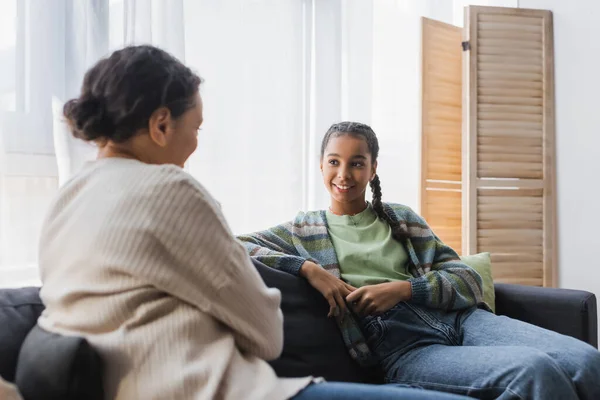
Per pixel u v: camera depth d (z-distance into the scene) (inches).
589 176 106.3
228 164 89.8
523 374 43.9
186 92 39.0
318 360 52.9
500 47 104.9
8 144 63.9
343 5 103.3
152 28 76.8
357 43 104.9
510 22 105.4
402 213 65.6
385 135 108.7
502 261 104.1
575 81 107.0
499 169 104.3
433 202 104.7
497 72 104.7
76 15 68.8
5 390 30.0
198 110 40.4
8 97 64.1
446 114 106.6
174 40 78.2
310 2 99.3
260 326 35.9
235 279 34.9
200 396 30.6
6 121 63.8
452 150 107.7
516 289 70.8
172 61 39.3
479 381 46.2
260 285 36.8
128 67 37.4
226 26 89.3
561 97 107.7
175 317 33.0
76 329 33.7
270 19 94.5
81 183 37.1
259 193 93.3
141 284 33.0
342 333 54.8
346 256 60.0
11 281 64.3
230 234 36.2
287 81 96.1
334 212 64.9
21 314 41.8
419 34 103.0
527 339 53.1
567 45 107.6
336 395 32.4
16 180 64.6
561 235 107.3
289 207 96.3
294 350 51.9
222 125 89.0
